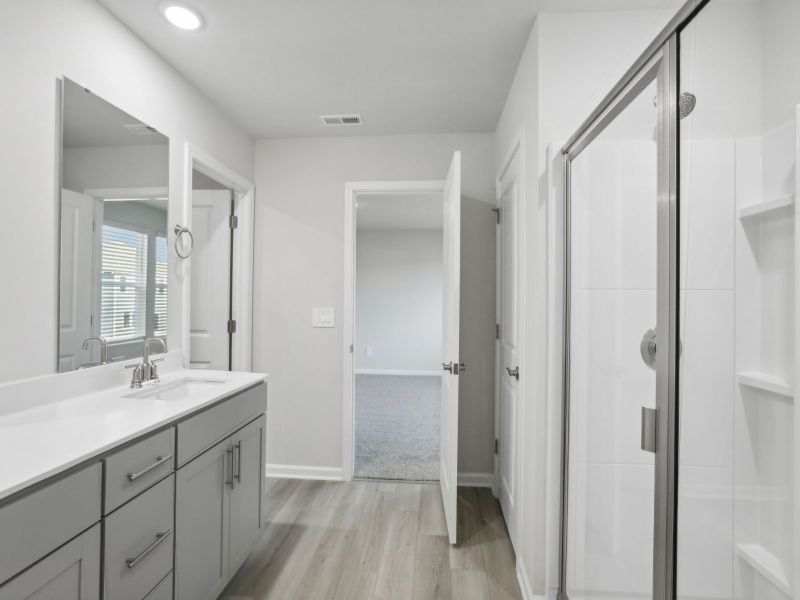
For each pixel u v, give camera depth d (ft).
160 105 6.61
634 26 5.43
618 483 3.86
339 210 9.80
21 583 2.82
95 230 5.30
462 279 9.46
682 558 2.88
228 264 9.61
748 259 2.26
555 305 5.35
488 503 8.59
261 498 6.64
